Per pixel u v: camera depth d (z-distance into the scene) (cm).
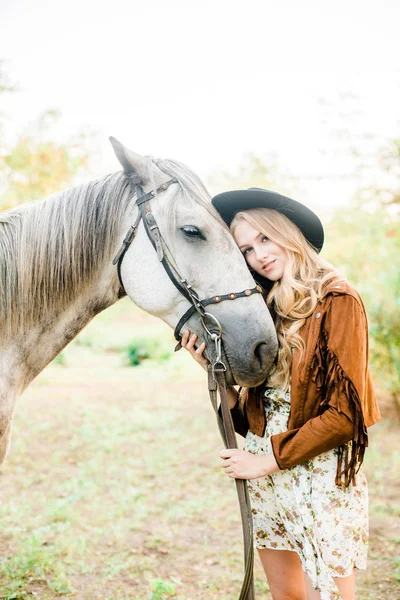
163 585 255
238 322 167
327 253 680
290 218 186
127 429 559
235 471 159
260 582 278
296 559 182
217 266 170
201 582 274
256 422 175
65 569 280
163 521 349
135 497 387
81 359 1123
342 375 150
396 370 565
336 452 161
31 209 185
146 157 180
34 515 351
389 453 475
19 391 184
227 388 185
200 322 173
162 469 449
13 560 280
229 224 191
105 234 181
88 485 404
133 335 1459
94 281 185
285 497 165
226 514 361
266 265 178
